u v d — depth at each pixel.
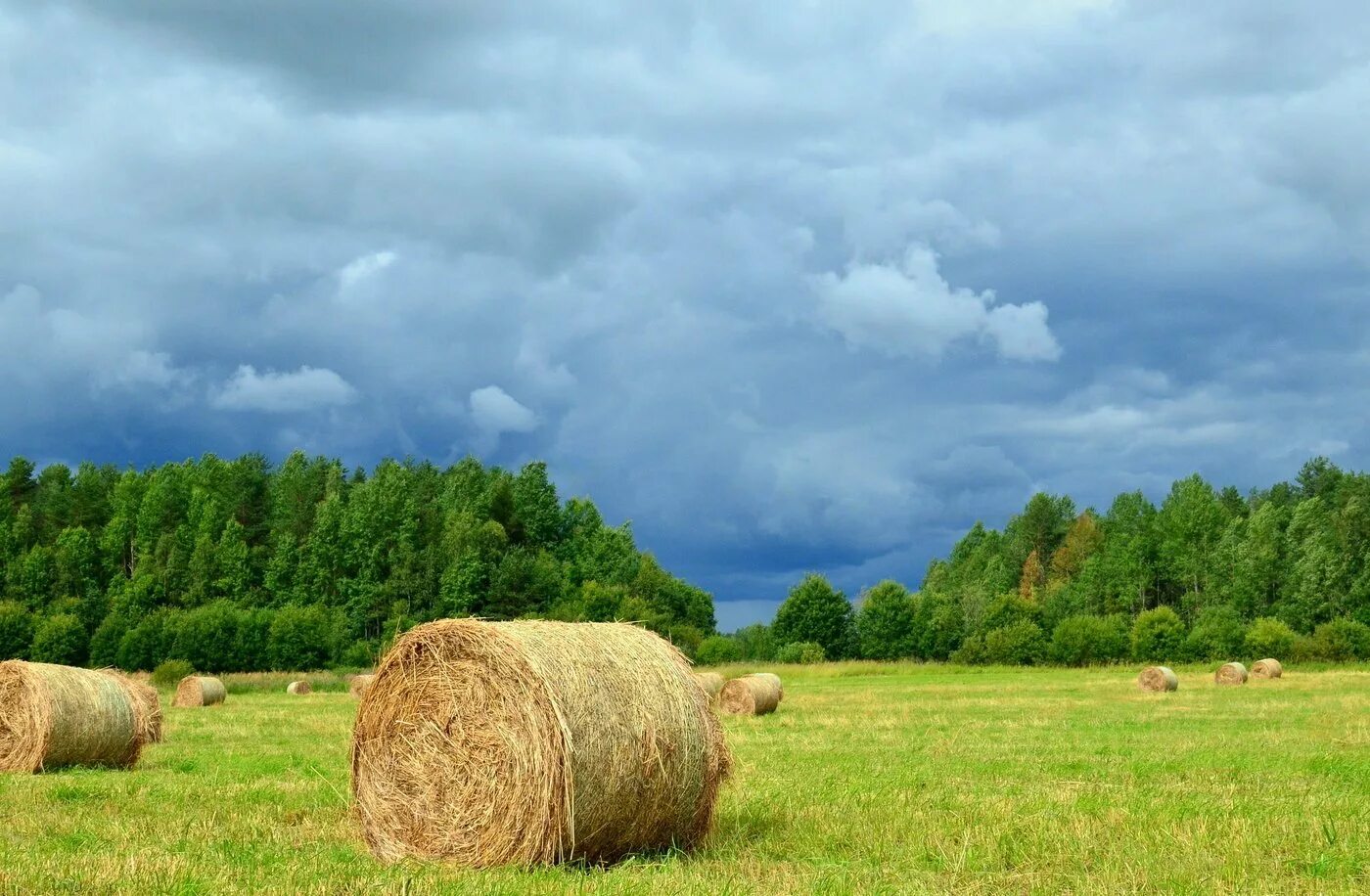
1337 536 101.19
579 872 10.86
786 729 28.19
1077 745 22.98
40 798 15.56
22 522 109.19
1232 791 15.70
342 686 58.91
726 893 9.68
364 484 117.06
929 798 15.34
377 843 12.52
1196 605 104.88
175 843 12.09
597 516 124.50
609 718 11.78
